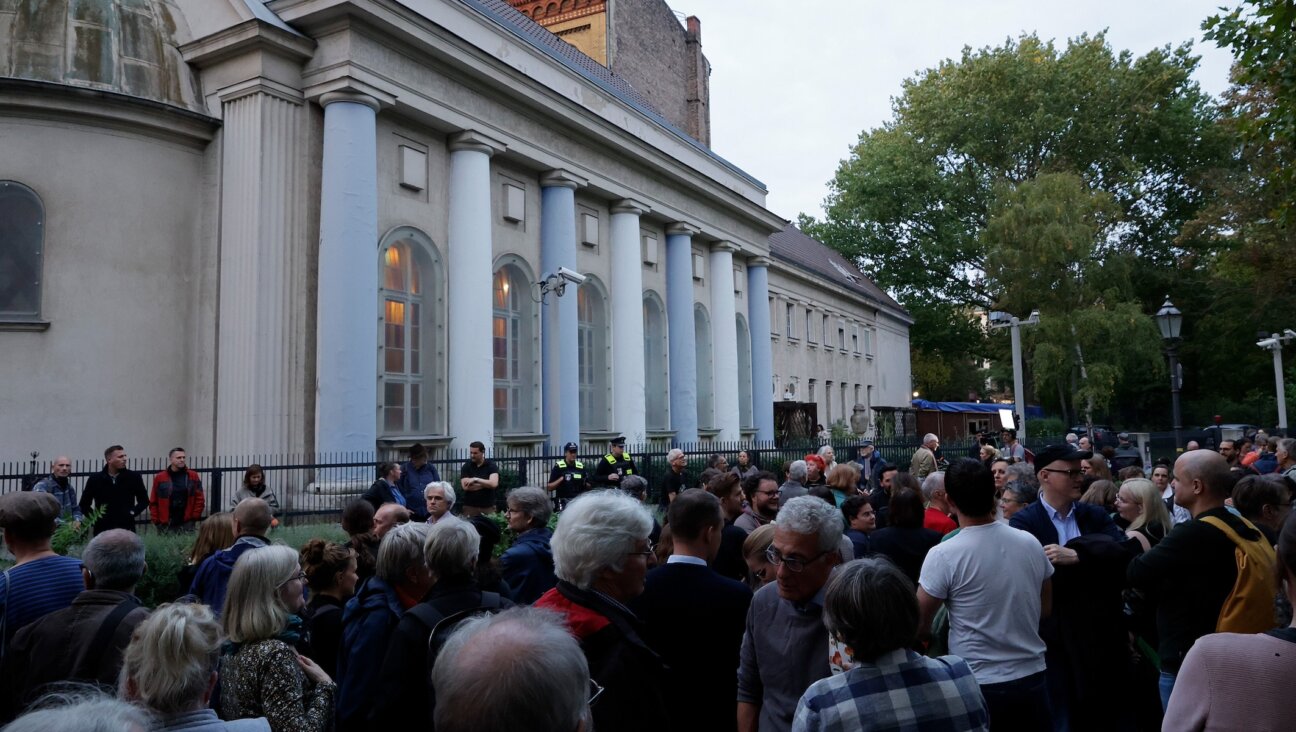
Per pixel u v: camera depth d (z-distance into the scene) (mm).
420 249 18547
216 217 16203
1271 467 12602
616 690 3174
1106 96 47562
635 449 23219
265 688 3814
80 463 14758
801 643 3807
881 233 55406
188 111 15914
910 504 5812
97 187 15227
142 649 3012
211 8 16438
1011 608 4359
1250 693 2553
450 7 18906
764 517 7098
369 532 6465
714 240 29922
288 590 4133
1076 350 40969
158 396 15664
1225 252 45594
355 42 16375
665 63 40562
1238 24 14281
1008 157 48969
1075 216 41406
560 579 3549
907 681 2953
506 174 20969
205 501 14508
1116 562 5125
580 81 23125
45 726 1743
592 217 24000
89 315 15047
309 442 16094
